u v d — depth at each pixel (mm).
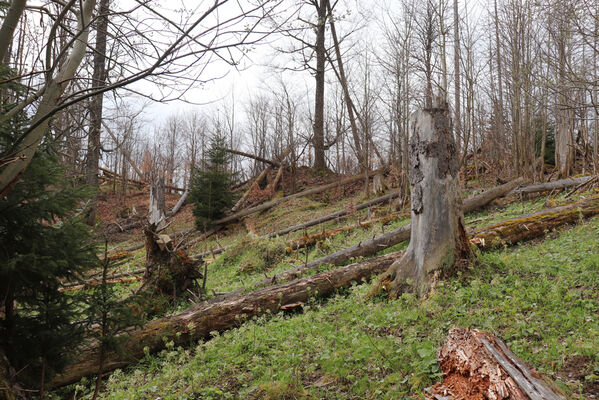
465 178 18453
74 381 5738
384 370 4648
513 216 11758
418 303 6559
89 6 3514
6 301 3422
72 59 3480
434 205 7227
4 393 3020
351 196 22734
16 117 3488
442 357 4109
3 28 3111
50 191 3697
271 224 20219
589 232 8602
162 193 21234
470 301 6164
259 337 6129
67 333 3518
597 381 3809
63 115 5625
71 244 3605
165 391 5094
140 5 2852
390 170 23422
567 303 5465
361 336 5586
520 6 14406
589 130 17438
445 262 7023
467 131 18172
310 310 7395
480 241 9078
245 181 30859
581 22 7828
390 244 10961
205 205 20766
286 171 28641
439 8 16016
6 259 3211
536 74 9102
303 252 13039
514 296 5898
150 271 8766
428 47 18125
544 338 4703
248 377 5059
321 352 5301
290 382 4629
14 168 3209
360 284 8375
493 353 3666
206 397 4762
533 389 3186
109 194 32031
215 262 13820
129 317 3871
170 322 6770
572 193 12859
